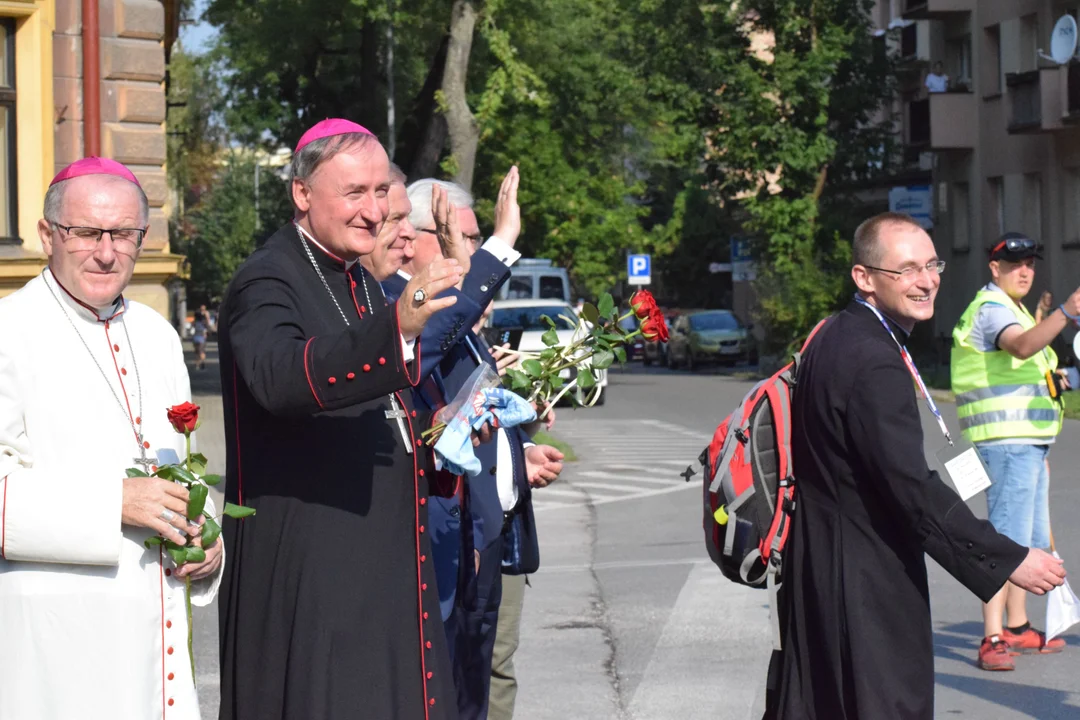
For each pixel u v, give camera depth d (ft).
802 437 14.07
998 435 23.32
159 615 11.47
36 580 11.10
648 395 98.68
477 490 14.61
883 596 13.57
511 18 81.97
